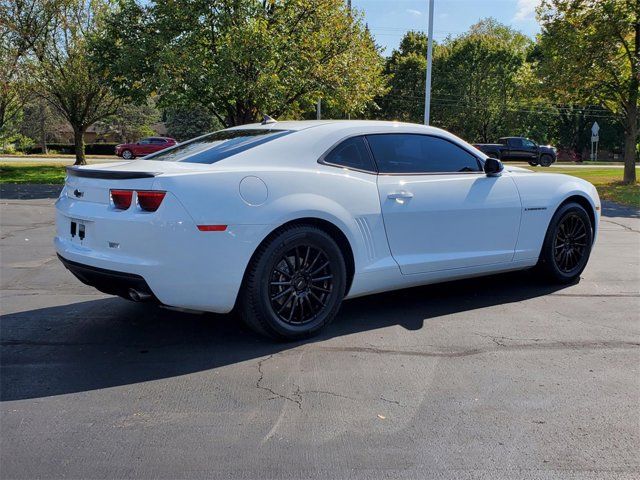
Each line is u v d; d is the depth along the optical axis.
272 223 3.74
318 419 2.93
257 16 17.62
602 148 61.75
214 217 3.56
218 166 3.80
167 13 17.78
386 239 4.35
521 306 4.98
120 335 4.21
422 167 4.68
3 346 3.98
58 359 3.74
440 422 2.91
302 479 2.41
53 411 3.01
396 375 3.49
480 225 4.86
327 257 4.07
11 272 6.24
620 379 3.46
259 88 17.12
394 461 2.54
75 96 24.06
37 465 2.50
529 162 34.97
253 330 3.97
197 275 3.57
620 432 2.82
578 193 5.59
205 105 19.61
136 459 2.55
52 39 22.53
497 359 3.76
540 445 2.69
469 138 52.72
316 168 4.11
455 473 2.45
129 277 3.54
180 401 3.14
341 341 4.08
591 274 6.25
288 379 3.43
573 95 19.70
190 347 3.97
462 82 50.25
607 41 17.98
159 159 4.36
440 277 4.73
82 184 3.93
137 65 18.56
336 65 18.80
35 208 12.31
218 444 2.68
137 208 3.55
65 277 6.04
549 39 19.33
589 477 2.43
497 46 50.84
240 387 3.32
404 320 4.57
